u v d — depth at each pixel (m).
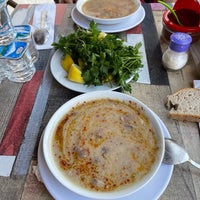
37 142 0.70
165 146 0.64
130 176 0.58
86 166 0.60
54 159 0.62
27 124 0.74
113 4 1.20
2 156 0.66
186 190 0.59
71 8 1.25
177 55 0.86
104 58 0.80
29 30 0.94
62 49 0.93
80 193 0.54
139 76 0.88
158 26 1.13
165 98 0.81
